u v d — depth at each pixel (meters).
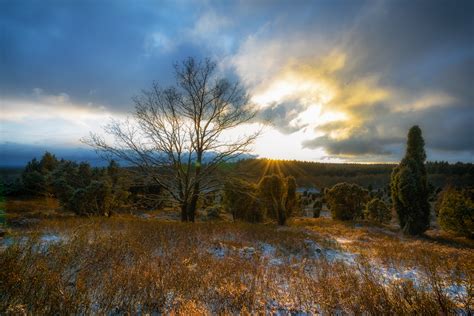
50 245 5.26
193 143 14.91
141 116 14.12
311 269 6.25
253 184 17.83
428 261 7.06
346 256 8.17
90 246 5.87
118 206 17.80
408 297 4.12
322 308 3.97
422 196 15.50
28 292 3.37
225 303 3.97
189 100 14.91
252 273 5.31
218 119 15.38
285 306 4.07
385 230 17.39
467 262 6.96
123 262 5.32
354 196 22.36
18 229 7.87
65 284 3.81
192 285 4.39
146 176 14.35
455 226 14.62
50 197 19.70
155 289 4.02
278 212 17.73
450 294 4.66
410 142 16.53
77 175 18.22
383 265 7.02
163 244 7.12
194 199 15.41
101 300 3.59
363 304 4.00
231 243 8.25
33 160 25.80
